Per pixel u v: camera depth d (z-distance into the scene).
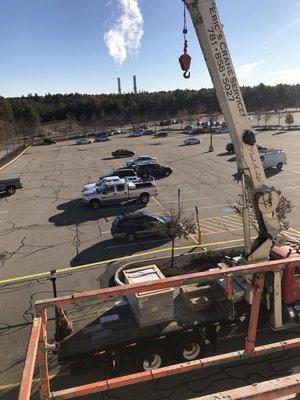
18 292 16.41
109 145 78.25
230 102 10.33
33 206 31.09
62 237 23.31
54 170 49.12
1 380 10.95
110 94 186.62
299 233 21.67
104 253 20.36
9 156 62.94
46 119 156.62
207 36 9.86
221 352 11.24
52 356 11.61
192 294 11.10
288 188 32.12
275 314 10.63
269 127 89.94
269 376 10.38
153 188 30.39
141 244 21.28
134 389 10.10
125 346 9.91
